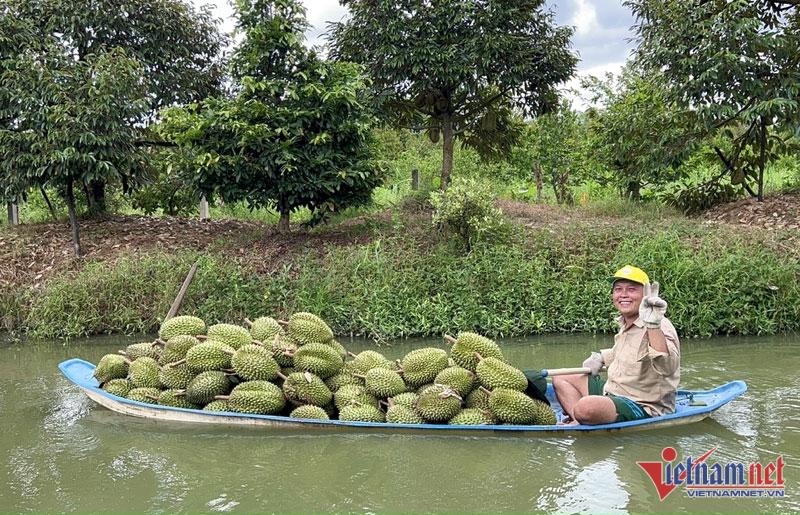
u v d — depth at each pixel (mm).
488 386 5184
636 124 14023
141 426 5430
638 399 5102
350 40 13625
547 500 3920
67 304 10211
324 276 10406
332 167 11227
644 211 13727
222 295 10141
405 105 14492
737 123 13711
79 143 11188
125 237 12781
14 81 11305
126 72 11562
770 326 9031
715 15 12273
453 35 13133
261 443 4953
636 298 5168
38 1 12711
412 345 8891
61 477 4410
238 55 11508
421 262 10539
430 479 4238
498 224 10758
